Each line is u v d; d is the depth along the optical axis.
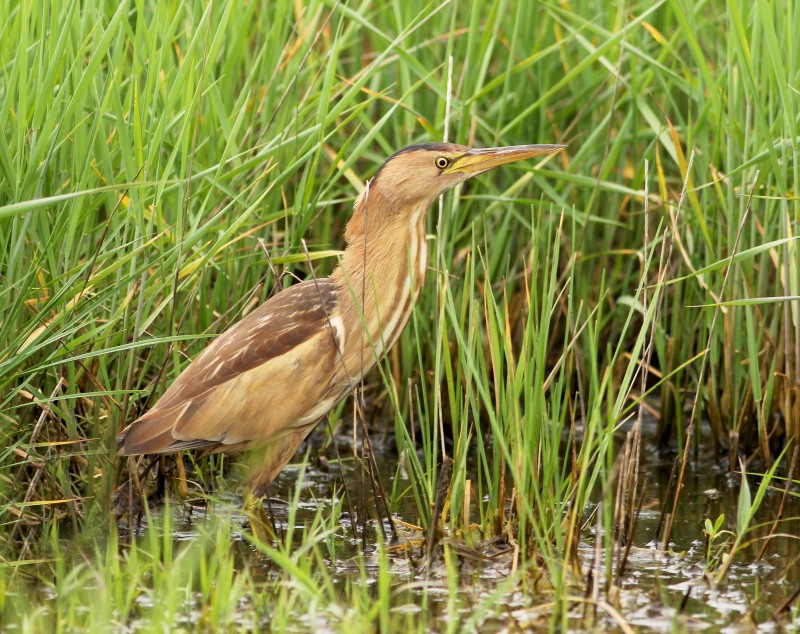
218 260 7.77
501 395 6.57
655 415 9.57
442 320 6.54
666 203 8.34
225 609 5.47
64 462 7.14
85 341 7.20
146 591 5.76
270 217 7.93
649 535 7.06
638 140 9.62
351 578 6.28
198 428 6.71
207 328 7.61
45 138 6.59
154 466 7.62
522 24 9.44
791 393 8.33
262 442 6.94
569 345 6.70
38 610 5.68
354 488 8.17
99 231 7.74
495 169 9.60
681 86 8.48
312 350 6.90
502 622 5.62
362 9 8.60
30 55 7.31
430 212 9.16
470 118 8.91
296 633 5.41
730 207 8.29
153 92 7.32
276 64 8.42
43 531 6.93
